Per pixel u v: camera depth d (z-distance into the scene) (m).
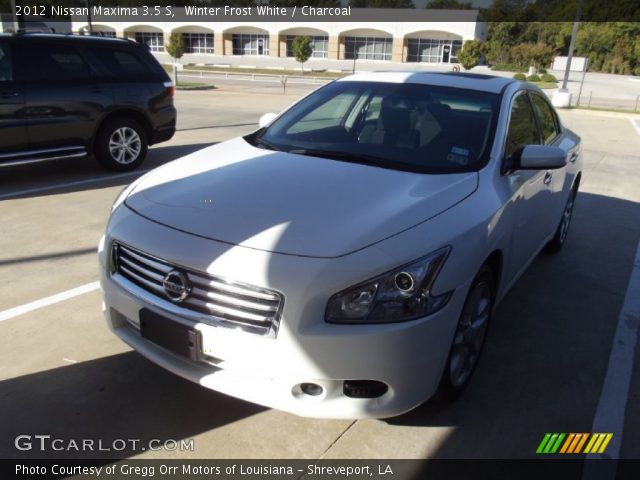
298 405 2.38
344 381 2.40
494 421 2.88
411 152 3.40
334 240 2.44
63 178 7.30
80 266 4.51
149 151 9.37
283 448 2.61
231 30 50.00
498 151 3.36
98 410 2.80
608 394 3.17
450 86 3.90
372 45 48.59
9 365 3.13
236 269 2.34
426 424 2.82
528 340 3.71
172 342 2.50
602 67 57.19
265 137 3.86
